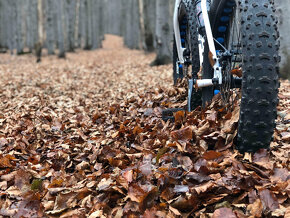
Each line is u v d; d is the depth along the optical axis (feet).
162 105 11.57
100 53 74.18
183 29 12.15
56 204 6.09
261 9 5.80
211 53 7.63
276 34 5.79
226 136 6.70
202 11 8.14
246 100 5.86
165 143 7.69
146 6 54.39
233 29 7.88
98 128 11.08
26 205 6.14
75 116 13.44
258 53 5.67
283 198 5.10
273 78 5.69
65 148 9.35
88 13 90.02
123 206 5.79
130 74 29.25
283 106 10.08
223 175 5.82
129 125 10.41
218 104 8.13
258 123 5.81
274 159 6.35
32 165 8.17
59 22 60.85
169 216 5.16
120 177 6.20
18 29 72.18
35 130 11.43
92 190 6.37
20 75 32.65
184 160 6.44
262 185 5.39
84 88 22.54
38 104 16.63
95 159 7.99
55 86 23.95
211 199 5.30
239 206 5.11
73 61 52.90
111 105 14.02
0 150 9.61
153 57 49.83
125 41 105.29
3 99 19.01
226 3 7.76
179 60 13.14
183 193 5.56
